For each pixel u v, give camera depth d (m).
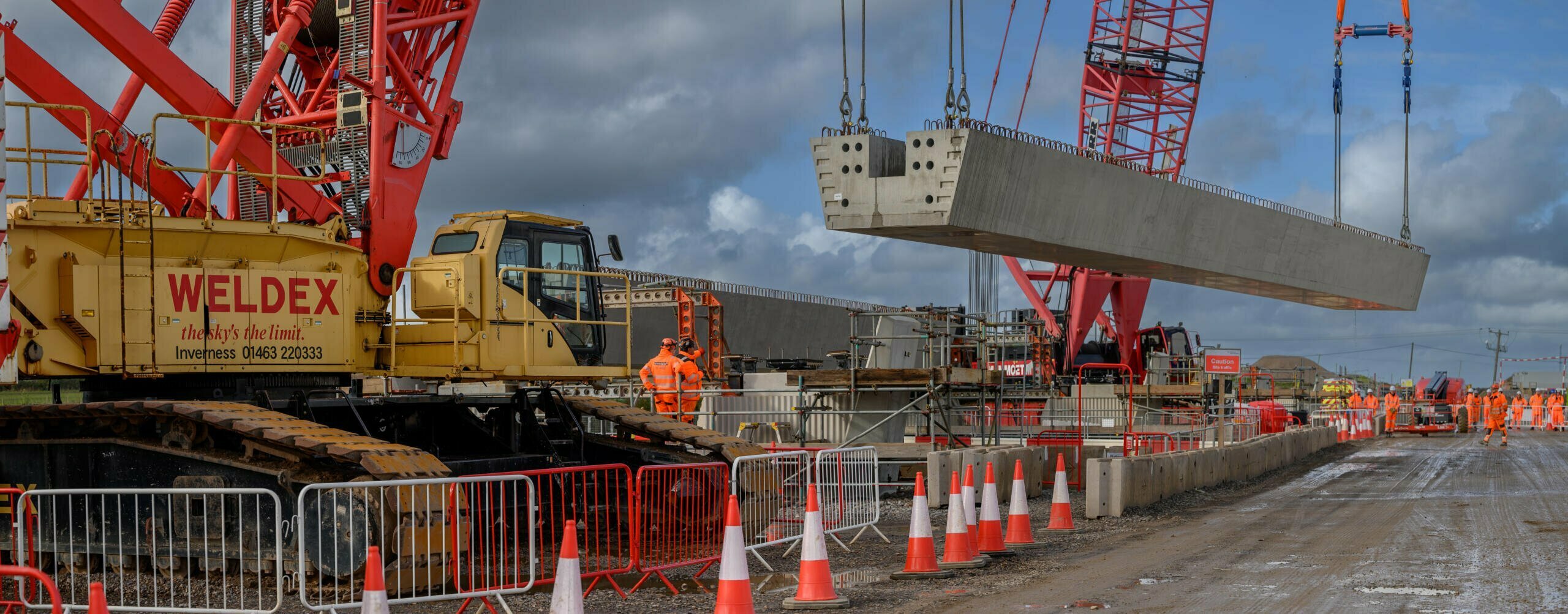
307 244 12.88
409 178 20.86
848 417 23.36
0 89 10.02
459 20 22.61
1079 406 22.09
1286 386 57.06
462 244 14.02
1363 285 34.12
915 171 18.53
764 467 14.12
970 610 9.60
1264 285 30.34
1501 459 28.66
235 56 21.16
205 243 12.19
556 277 14.54
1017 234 20.30
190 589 9.64
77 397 13.77
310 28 21.62
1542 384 92.19
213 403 11.47
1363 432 42.56
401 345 13.81
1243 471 23.39
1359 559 12.01
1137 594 10.19
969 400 26.53
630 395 20.86
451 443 14.27
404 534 10.39
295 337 12.62
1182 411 31.70
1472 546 12.88
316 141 20.34
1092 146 48.91
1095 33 50.78
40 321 11.32
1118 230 23.45
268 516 11.02
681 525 13.19
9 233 11.22
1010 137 19.38
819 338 58.34
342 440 10.88
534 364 14.02
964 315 23.28
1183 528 15.24
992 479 12.84
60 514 12.19
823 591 9.88
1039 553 12.95
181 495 11.54
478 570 11.77
